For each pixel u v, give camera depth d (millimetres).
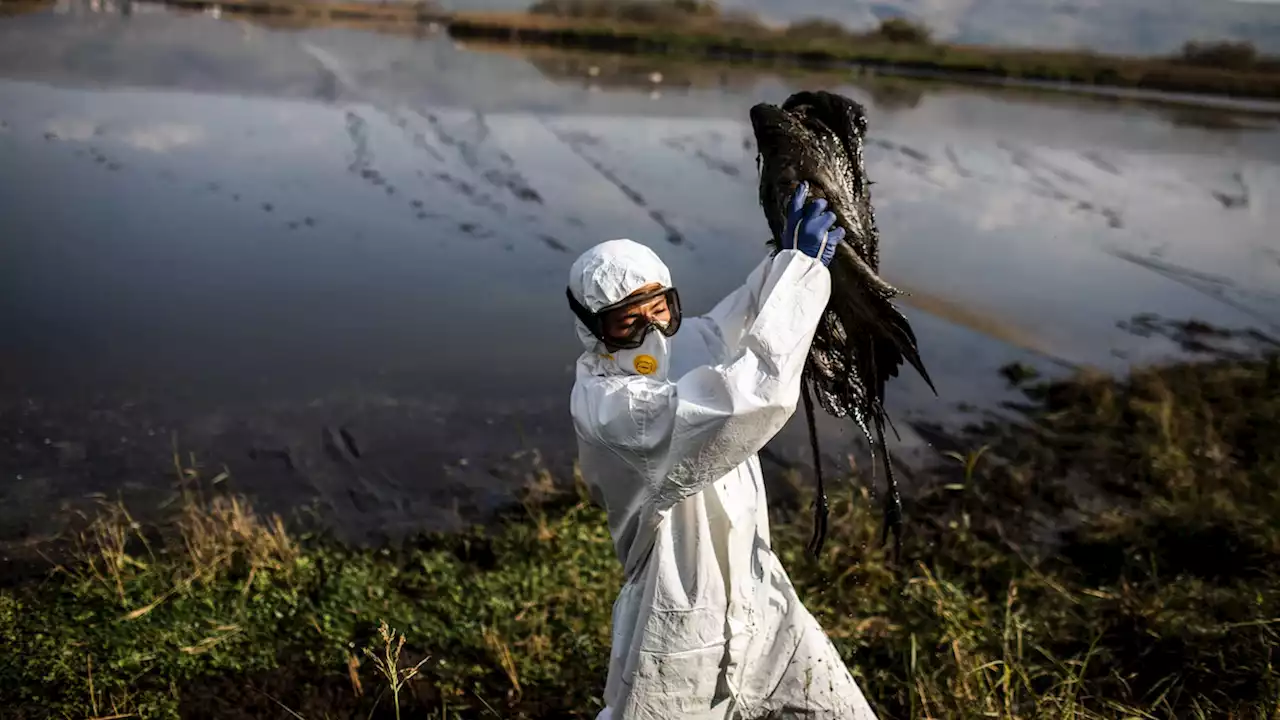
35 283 7680
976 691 3787
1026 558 4977
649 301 2664
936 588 4402
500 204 10211
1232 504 5188
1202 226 11156
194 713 3779
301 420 5988
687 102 15422
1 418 5777
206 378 6414
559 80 16500
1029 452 6074
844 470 5789
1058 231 10703
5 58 14297
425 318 7508
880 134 14320
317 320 7355
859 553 4703
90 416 5883
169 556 4684
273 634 4215
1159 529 5105
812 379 3074
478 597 4477
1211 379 7113
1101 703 3811
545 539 4852
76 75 13781
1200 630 4141
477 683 3982
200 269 8141
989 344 7766
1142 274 9570
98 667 3936
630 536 2900
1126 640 4242
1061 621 4363
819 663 2980
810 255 2684
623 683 2861
